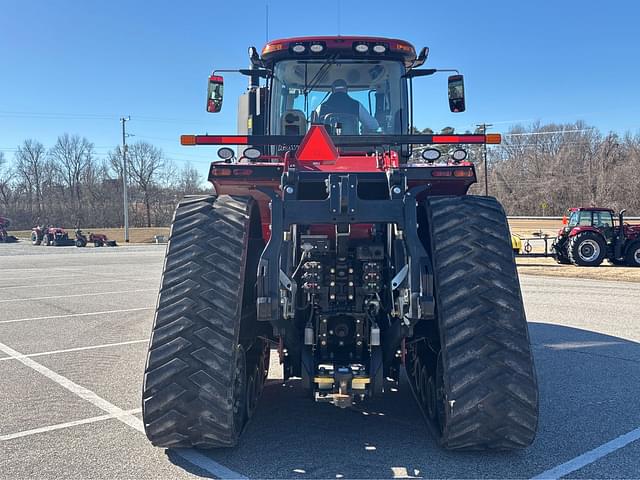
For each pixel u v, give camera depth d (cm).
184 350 335
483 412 328
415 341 420
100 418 462
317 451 383
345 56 564
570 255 2155
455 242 358
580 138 8138
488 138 438
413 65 598
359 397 405
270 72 572
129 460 373
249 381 415
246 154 434
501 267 351
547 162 8069
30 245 4656
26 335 821
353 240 411
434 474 345
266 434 416
